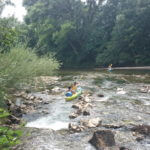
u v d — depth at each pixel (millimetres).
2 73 8023
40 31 42531
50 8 43156
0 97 8188
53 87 14953
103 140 5496
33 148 5297
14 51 10359
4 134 2512
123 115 8070
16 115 8039
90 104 9602
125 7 39469
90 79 19297
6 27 8336
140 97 11195
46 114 8438
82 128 6703
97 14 46062
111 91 13039
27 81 11578
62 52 47281
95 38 44500
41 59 14031
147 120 7449
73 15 45125
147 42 34969
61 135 6215
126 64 37375
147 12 32969
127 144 5508
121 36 35719
